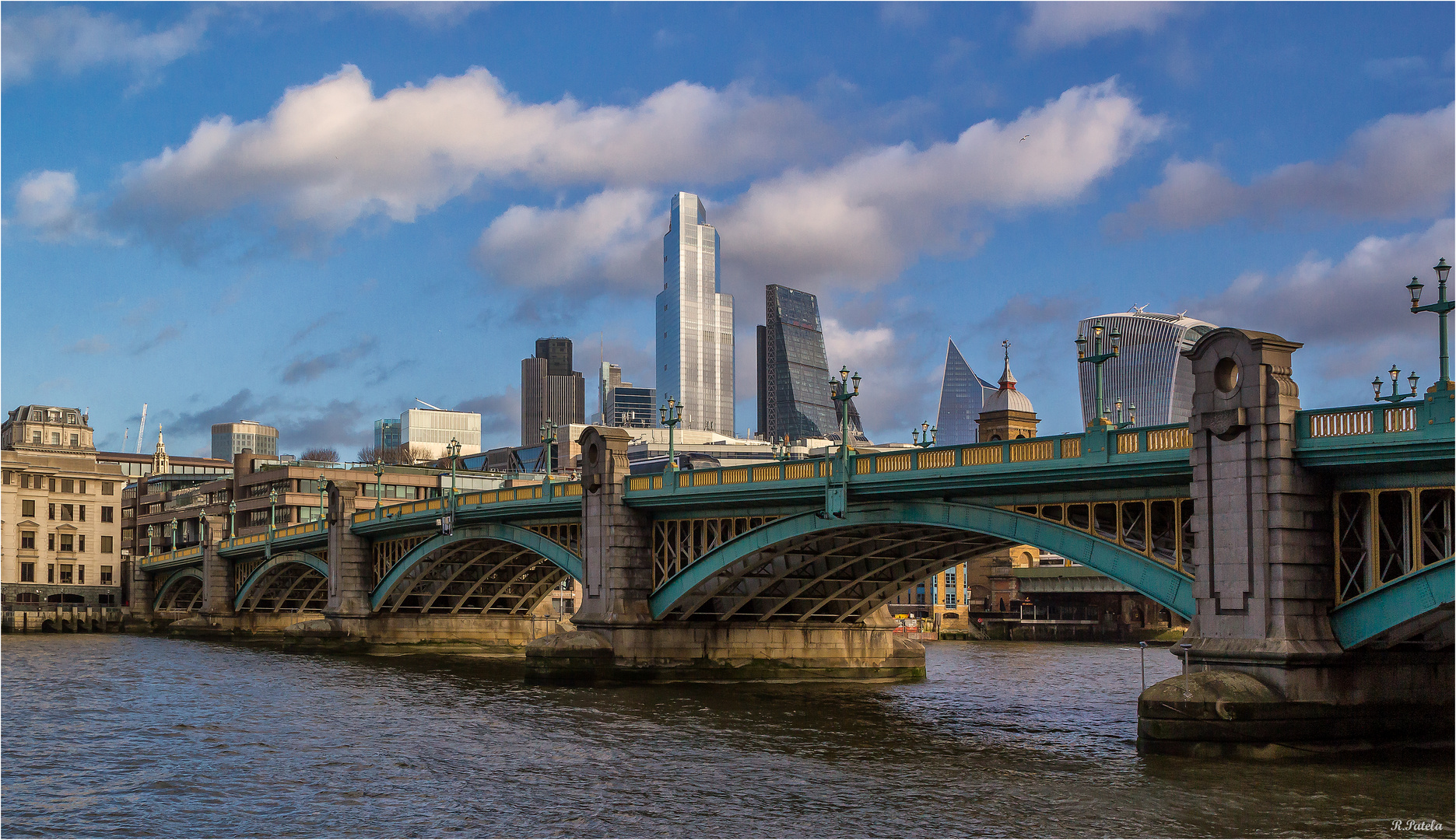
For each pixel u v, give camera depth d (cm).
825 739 5203
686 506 7194
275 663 9950
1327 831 3391
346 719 5925
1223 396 4478
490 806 3875
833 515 6088
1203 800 3747
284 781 4303
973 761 4619
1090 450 4997
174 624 15800
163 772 4506
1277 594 4319
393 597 11450
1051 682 8594
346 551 11575
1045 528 5256
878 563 7406
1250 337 4412
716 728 5534
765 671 7838
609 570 7538
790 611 7988
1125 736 5366
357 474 18638
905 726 5628
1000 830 3491
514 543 8931
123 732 5541
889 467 5891
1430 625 4291
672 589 7338
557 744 5050
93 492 19550
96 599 19262
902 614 19262
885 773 4359
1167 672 9788
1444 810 3584
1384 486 4272
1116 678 9044
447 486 19300
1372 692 4441
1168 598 4747
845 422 6166
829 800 3897
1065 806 3762
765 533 6662
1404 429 4100
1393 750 4406
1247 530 4384
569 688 7225
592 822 3644
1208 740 4303
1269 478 4366
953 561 7338
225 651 11981
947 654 13212
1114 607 19050
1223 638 4441
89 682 8119
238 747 5050
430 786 4178
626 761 4631
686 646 7619
